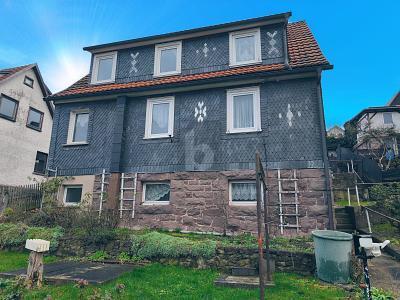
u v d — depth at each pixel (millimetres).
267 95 9875
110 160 11141
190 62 11695
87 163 11461
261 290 4445
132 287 5504
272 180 9156
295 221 8672
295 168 9039
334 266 5887
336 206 10781
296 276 6363
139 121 11242
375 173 14953
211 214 9492
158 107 11312
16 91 20516
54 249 8578
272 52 10633
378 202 10336
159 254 7531
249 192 9523
